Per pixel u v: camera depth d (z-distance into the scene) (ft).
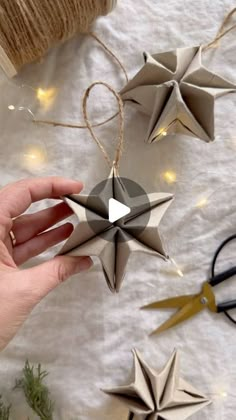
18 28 2.21
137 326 2.41
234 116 2.44
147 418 2.16
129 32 2.48
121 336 2.42
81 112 2.48
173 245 2.42
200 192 2.43
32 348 2.44
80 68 2.50
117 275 2.00
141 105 2.32
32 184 2.19
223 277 2.35
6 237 2.25
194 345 2.39
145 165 2.44
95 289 2.44
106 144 2.46
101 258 1.89
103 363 2.41
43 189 2.20
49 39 2.33
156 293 2.41
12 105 2.50
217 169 2.43
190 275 2.41
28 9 2.16
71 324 2.44
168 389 2.15
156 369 2.39
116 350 2.41
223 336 2.39
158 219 1.90
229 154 2.43
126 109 2.46
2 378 2.44
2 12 2.15
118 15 2.49
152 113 2.27
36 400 2.31
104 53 2.49
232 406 2.37
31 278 1.99
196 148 2.44
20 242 2.35
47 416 2.31
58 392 2.41
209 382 2.38
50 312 2.45
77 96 2.49
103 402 2.40
